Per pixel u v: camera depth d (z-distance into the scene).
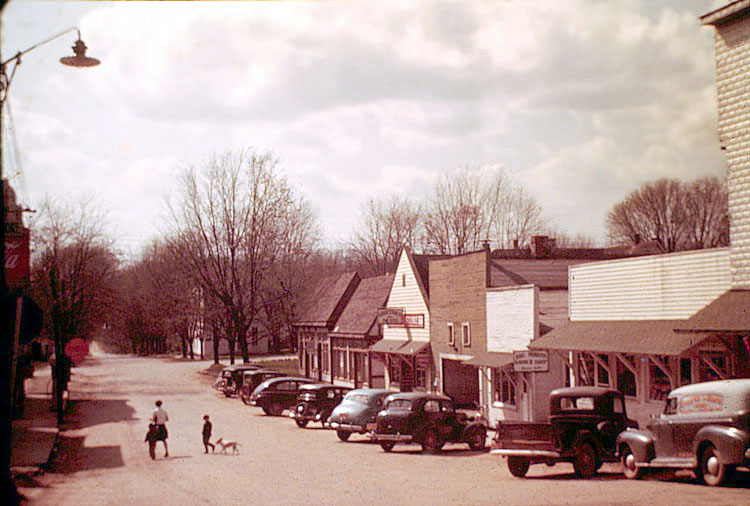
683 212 57.56
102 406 47.81
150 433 25.34
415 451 26.47
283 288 72.44
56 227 57.03
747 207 21.72
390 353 44.84
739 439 15.24
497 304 33.69
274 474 20.47
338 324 56.19
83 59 20.27
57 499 16.64
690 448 16.48
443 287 39.59
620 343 23.95
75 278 57.84
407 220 88.25
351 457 24.62
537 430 18.97
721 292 22.47
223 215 69.81
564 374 30.36
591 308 28.22
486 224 71.06
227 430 34.38
